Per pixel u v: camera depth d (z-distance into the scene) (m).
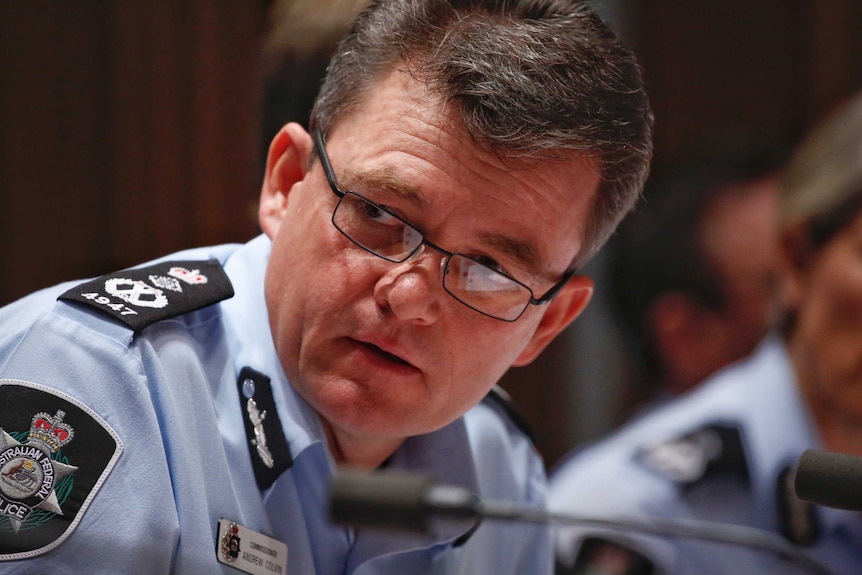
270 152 5.43
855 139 8.72
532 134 4.68
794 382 8.98
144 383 4.68
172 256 5.51
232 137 11.57
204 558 4.66
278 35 7.14
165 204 11.37
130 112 11.29
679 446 9.06
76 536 4.27
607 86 5.00
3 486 4.24
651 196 11.73
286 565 5.07
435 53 4.82
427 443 5.77
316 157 5.04
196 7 11.45
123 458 4.48
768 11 14.28
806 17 14.26
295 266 4.98
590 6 5.27
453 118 4.70
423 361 4.83
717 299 11.34
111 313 4.78
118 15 11.25
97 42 11.23
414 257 4.74
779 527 8.66
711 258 11.30
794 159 10.24
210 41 11.48
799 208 8.93
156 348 4.86
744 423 9.02
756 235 11.20
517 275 4.93
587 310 13.99
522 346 5.23
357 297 4.78
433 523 3.36
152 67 11.32
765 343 9.36
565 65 4.85
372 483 3.37
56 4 11.12
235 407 5.09
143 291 5.02
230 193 11.55
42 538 4.21
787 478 8.74
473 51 4.74
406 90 4.82
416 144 4.72
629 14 14.41
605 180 5.12
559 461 14.01
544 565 6.52
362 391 4.83
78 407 4.46
